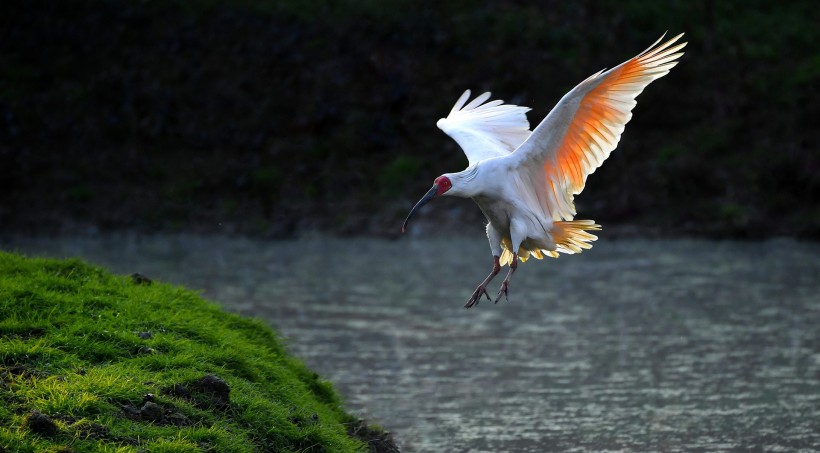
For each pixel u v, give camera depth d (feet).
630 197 80.43
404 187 84.48
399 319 51.70
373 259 68.39
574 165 27.78
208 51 94.53
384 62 93.25
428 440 33.73
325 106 91.25
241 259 67.92
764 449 32.89
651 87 90.58
